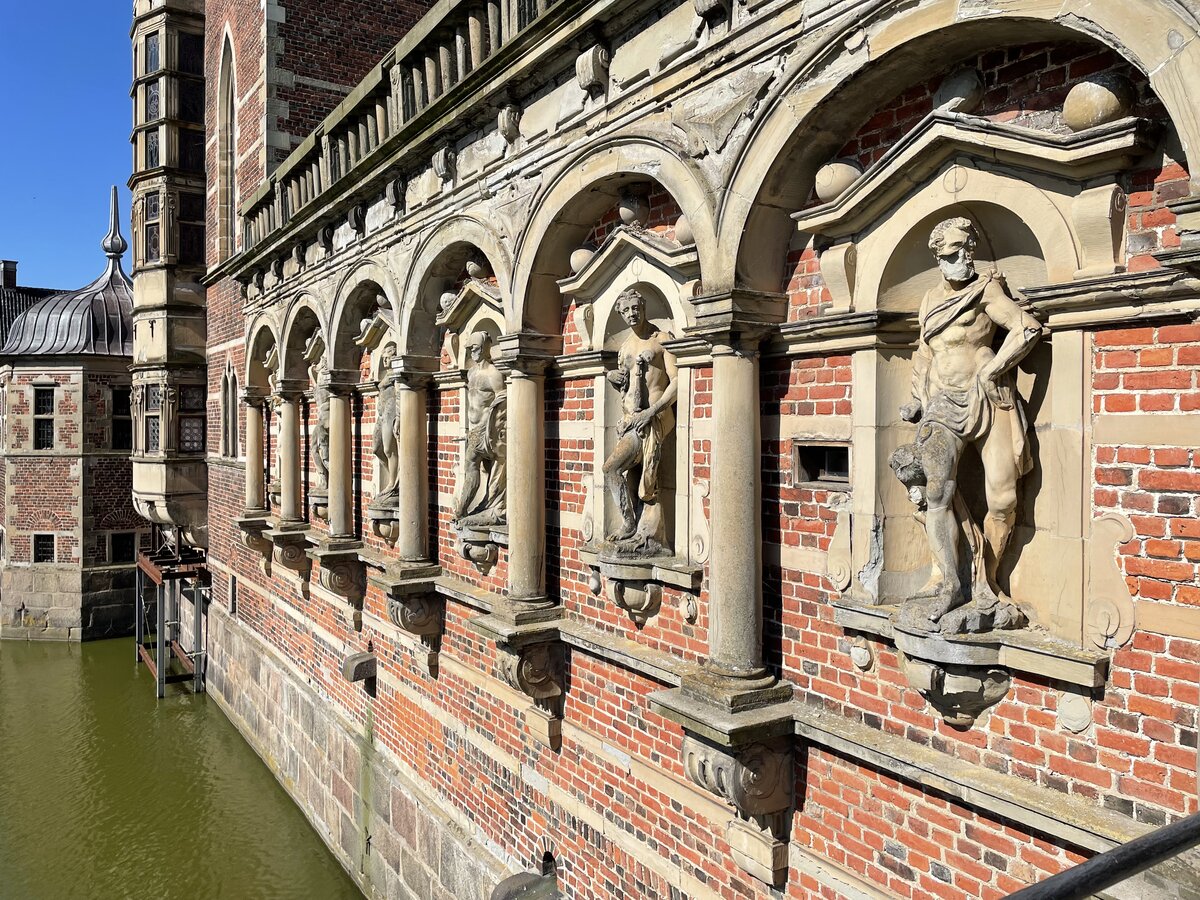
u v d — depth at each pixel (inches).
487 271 354.0
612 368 281.0
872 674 193.3
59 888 508.1
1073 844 155.3
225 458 751.1
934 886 179.3
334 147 462.9
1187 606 140.7
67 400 1151.0
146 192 936.9
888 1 170.4
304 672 572.7
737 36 207.9
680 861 247.9
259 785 621.0
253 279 633.0
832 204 189.0
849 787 197.0
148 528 1189.7
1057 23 145.1
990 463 167.5
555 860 306.2
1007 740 166.9
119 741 730.2
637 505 268.1
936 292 177.5
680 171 223.6
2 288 1717.5
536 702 306.7
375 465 467.5
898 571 191.9
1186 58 128.6
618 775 273.0
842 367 199.2
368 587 473.4
